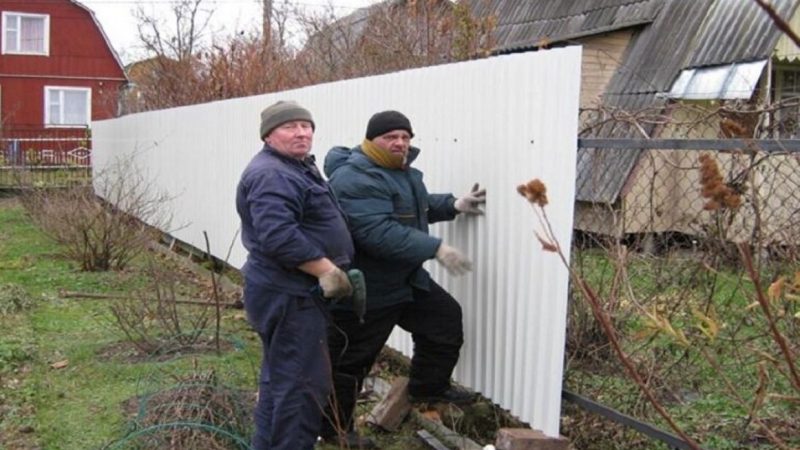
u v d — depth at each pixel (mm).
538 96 4059
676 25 12062
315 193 3867
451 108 4871
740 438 4344
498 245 4441
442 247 4250
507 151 4336
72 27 31969
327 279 3719
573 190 3828
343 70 13797
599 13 13633
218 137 9992
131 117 14492
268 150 3889
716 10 11531
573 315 4449
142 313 7059
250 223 3883
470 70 4664
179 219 11688
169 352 6422
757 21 10656
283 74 15117
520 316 4262
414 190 4484
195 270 10172
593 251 4539
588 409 3967
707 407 4629
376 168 4332
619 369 4504
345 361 4488
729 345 4379
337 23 16484
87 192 11609
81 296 8641
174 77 17188
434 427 4730
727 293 4520
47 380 5840
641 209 5254
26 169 18109
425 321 4652
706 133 6848
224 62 15789
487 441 4738
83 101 32375
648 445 4402
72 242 10227
